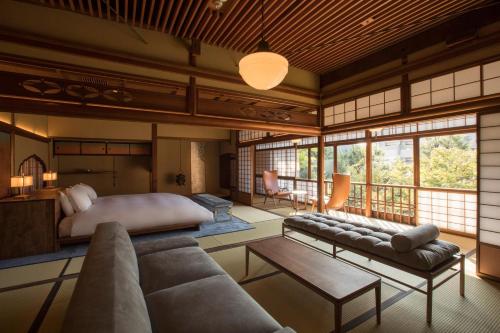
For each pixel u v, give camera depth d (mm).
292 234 3982
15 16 2471
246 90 3805
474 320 1832
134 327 806
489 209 2566
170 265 1834
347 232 2600
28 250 3113
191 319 1202
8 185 3719
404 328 1741
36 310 1951
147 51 3082
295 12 2738
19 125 4234
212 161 8914
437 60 3000
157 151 7629
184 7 2701
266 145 8070
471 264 2863
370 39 3348
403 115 3375
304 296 2160
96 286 968
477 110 2684
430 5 2613
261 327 1161
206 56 3457
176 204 4273
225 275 1687
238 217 5266
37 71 3127
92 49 2752
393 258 2094
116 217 3596
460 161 4207
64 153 6359
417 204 4531
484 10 2613
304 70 4430
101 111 2873
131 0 2658
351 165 6039
